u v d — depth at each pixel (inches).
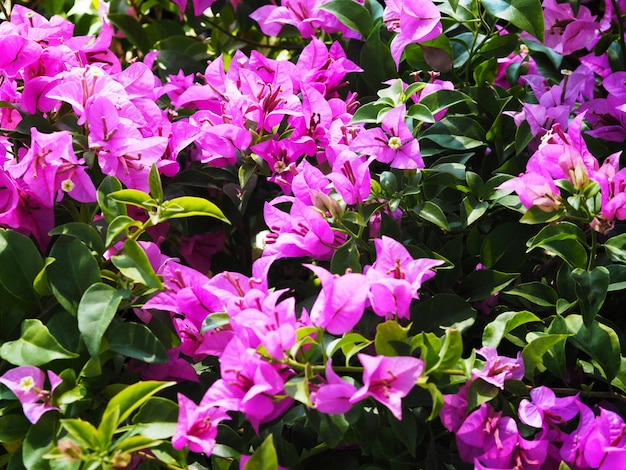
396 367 43.7
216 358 49.2
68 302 46.3
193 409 44.2
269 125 50.7
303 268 54.3
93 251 47.3
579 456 46.2
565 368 47.7
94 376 46.1
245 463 44.9
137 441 43.9
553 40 55.1
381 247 45.9
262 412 44.1
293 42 61.1
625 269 48.9
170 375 47.5
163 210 46.8
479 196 49.9
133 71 51.5
